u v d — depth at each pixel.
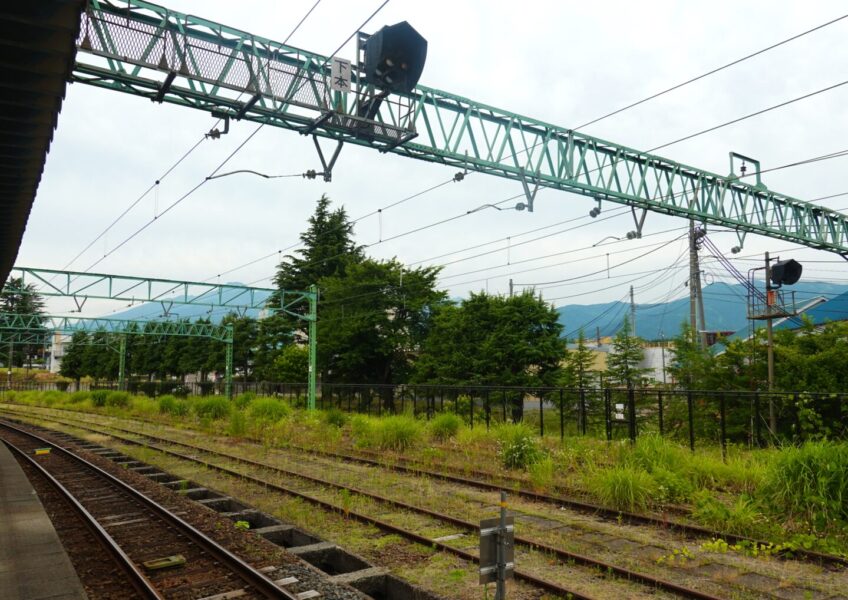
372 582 8.17
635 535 9.91
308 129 14.36
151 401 44.12
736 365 22.03
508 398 31.22
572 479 13.88
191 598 7.38
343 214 57.56
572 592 7.38
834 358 19.30
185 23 12.93
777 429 19.38
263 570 8.20
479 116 18.28
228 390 50.25
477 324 35.25
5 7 5.39
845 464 9.66
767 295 20.80
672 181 23.28
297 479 15.53
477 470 15.64
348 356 42.38
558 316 33.75
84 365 95.62
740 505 10.15
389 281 42.94
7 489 14.30
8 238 13.08
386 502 12.34
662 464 13.20
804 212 29.75
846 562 8.23
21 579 7.71
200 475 17.02
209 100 13.12
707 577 8.00
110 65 12.14
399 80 14.13
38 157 8.47
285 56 14.34
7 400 68.50
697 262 28.06
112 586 7.98
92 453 22.34
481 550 5.73
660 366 42.84
